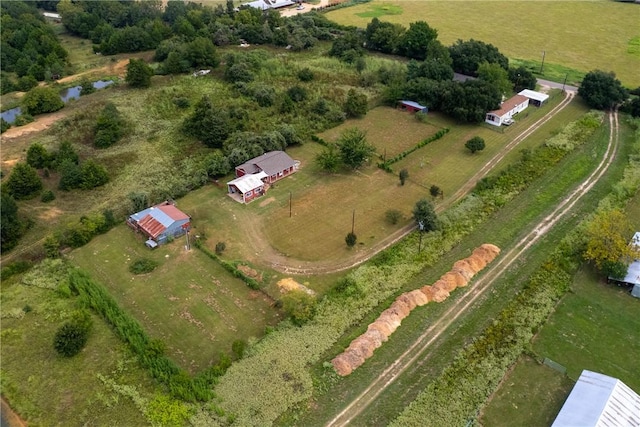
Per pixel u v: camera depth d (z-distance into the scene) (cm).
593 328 5256
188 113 9581
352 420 4397
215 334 5222
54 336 5147
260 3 16588
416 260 6106
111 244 6481
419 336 5178
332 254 6262
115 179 7619
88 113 9406
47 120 9438
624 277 5650
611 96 9675
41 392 4659
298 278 5906
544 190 7444
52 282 5866
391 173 7862
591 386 4462
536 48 13312
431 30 12331
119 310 5303
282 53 12694
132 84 10650
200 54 11406
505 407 4497
